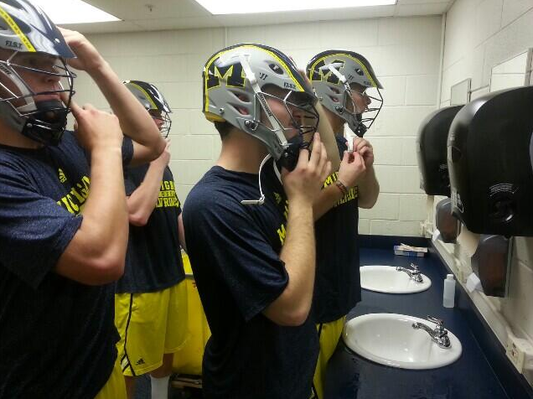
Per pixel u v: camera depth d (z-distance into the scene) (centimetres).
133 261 152
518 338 112
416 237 260
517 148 87
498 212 91
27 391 74
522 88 86
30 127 69
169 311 166
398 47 251
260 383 83
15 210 63
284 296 72
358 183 140
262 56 81
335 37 259
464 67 192
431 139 146
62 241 62
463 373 129
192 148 296
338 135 150
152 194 148
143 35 290
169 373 175
